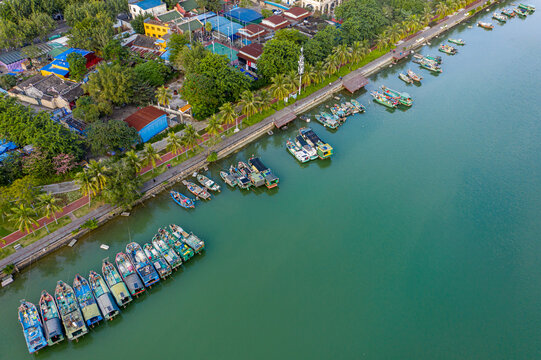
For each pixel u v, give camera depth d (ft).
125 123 436.76
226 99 517.55
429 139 505.66
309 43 579.89
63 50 623.36
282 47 547.49
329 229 381.60
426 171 453.58
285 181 437.99
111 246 358.23
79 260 345.10
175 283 330.13
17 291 321.11
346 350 285.02
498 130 522.88
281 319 304.50
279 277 335.67
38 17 655.76
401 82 631.56
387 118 544.21
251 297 319.47
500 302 318.86
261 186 426.92
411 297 322.34
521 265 349.00
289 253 357.00
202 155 449.89
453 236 376.07
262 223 386.11
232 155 468.34
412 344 289.74
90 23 628.28
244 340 289.74
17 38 627.46
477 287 330.75
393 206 408.26
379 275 339.36
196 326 298.56
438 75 651.25
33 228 357.41
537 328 300.40
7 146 427.33
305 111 552.00
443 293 325.83
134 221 381.60
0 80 550.77
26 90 516.73
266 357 279.49
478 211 403.54
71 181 407.85
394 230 381.40
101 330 296.51
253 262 347.56
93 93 485.56
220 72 491.72
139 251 342.23
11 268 325.62
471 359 280.72
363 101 579.48
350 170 455.22
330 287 328.70
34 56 612.29
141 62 584.40
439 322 304.71
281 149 483.51
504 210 404.16
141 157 433.07
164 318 303.89
